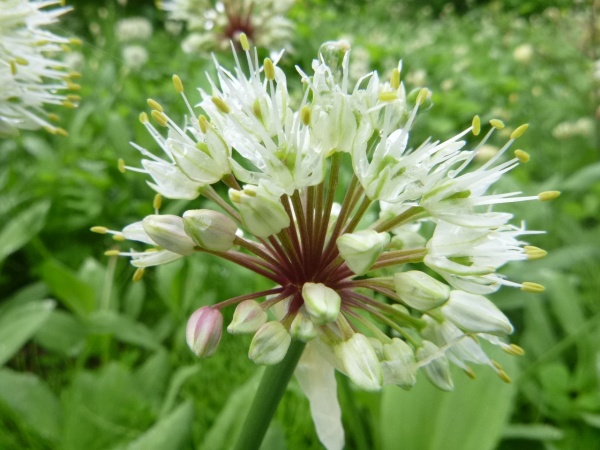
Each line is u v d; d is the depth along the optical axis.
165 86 0.16
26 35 0.07
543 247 0.11
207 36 0.12
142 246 0.12
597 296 0.10
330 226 0.05
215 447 0.06
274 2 0.12
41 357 0.10
